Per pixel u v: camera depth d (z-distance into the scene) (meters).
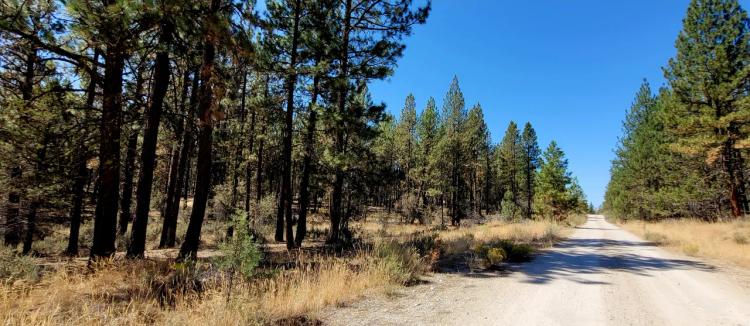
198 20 7.30
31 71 9.83
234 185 23.48
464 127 43.56
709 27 25.58
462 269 9.30
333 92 14.39
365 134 15.00
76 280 6.50
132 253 8.82
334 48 13.35
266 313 4.86
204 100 9.55
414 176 41.06
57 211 13.04
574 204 40.47
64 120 9.85
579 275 8.72
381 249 8.82
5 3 7.02
